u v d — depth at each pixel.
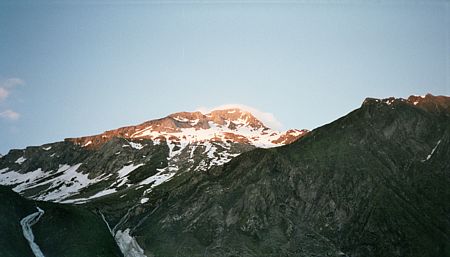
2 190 157.25
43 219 158.12
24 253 134.12
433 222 162.88
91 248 149.62
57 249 146.25
